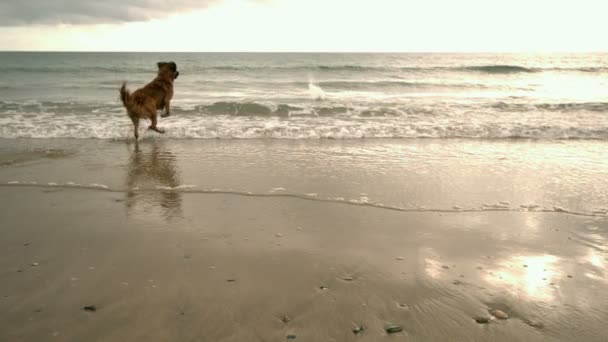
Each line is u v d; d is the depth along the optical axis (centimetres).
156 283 248
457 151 620
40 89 1468
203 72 2305
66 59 4634
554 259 286
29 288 240
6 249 292
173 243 304
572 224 350
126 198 403
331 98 1239
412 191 429
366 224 344
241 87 1609
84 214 361
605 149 641
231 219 352
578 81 1925
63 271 261
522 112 955
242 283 249
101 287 242
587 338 200
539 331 205
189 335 199
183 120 849
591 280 257
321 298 233
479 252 295
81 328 204
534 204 396
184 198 404
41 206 379
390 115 915
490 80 1978
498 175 491
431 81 1878
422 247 302
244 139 704
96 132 734
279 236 318
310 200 399
